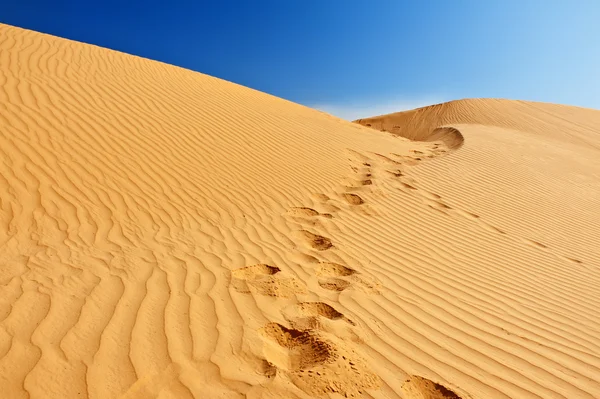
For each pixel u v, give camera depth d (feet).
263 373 6.86
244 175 18.90
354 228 15.99
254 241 13.37
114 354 6.70
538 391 7.48
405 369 7.59
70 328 7.25
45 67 22.89
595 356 9.02
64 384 5.88
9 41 24.94
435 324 9.58
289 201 17.53
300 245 13.66
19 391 5.62
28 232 11.30
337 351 7.61
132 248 11.41
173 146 19.34
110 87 23.53
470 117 86.84
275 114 30.66
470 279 12.85
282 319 8.81
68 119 18.24
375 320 9.36
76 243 11.18
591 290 13.37
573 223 21.61
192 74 34.32
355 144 29.45
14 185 13.21
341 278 11.60
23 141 15.51
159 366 6.57
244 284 10.21
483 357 8.40
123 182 15.34
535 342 9.34
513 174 28.73
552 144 47.52
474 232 17.80
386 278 11.98
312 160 23.24
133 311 8.14
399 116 105.40
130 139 18.53
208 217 14.57
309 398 6.35
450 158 30.07
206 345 7.37
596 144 68.13
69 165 15.20
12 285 8.55
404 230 16.67
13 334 6.86
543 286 13.17
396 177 23.95
